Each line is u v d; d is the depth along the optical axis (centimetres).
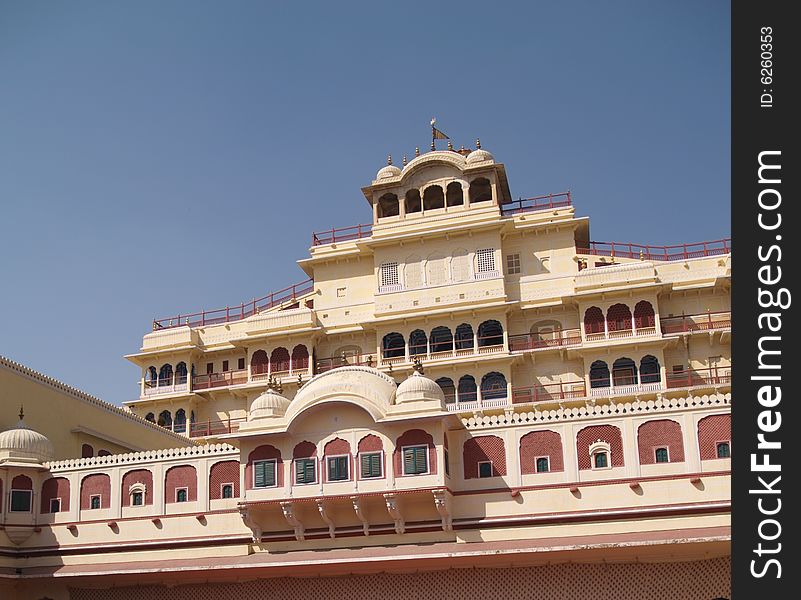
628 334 5994
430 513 3622
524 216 6456
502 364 6109
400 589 3616
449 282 6378
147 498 4012
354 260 6744
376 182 6769
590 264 6328
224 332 6981
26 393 4588
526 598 3494
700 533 3297
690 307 6100
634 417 3569
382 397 3697
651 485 3475
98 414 5194
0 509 4025
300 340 6625
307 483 3675
